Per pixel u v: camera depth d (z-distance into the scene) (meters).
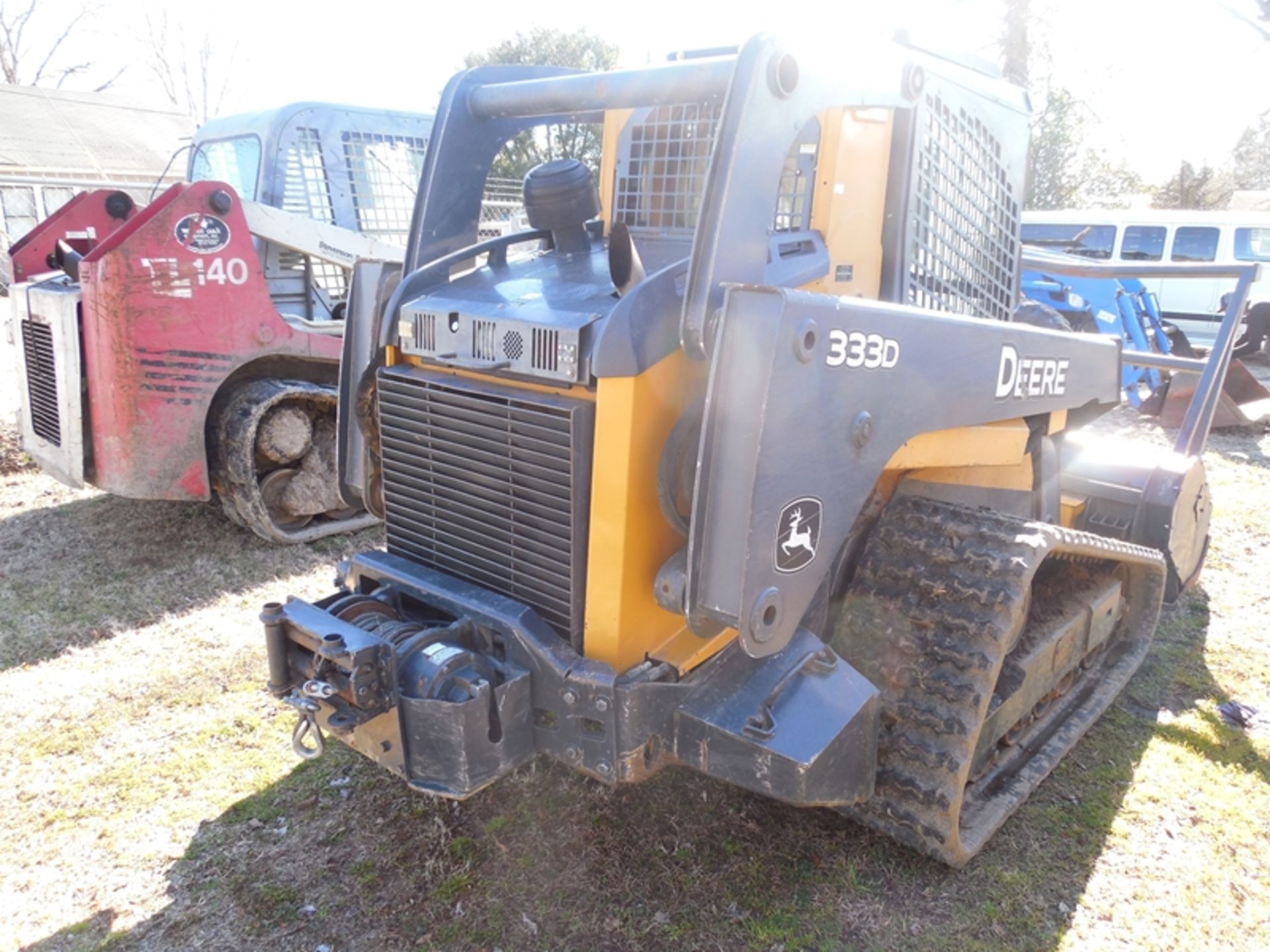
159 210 4.54
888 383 2.22
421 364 2.63
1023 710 2.86
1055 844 2.74
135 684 3.62
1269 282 11.39
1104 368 3.48
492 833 2.75
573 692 2.17
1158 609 3.75
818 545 2.13
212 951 2.34
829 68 2.23
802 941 2.35
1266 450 7.50
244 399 4.93
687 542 2.29
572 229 2.76
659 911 2.44
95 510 5.67
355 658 2.07
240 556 5.00
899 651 2.54
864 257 2.74
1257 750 3.27
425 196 2.79
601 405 2.11
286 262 5.77
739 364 1.91
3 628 4.10
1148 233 12.05
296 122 5.82
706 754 2.21
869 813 2.57
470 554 2.51
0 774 3.05
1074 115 19.22
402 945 2.35
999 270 3.50
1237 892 2.57
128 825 2.81
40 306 4.80
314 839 2.75
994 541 2.53
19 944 2.37
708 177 2.02
